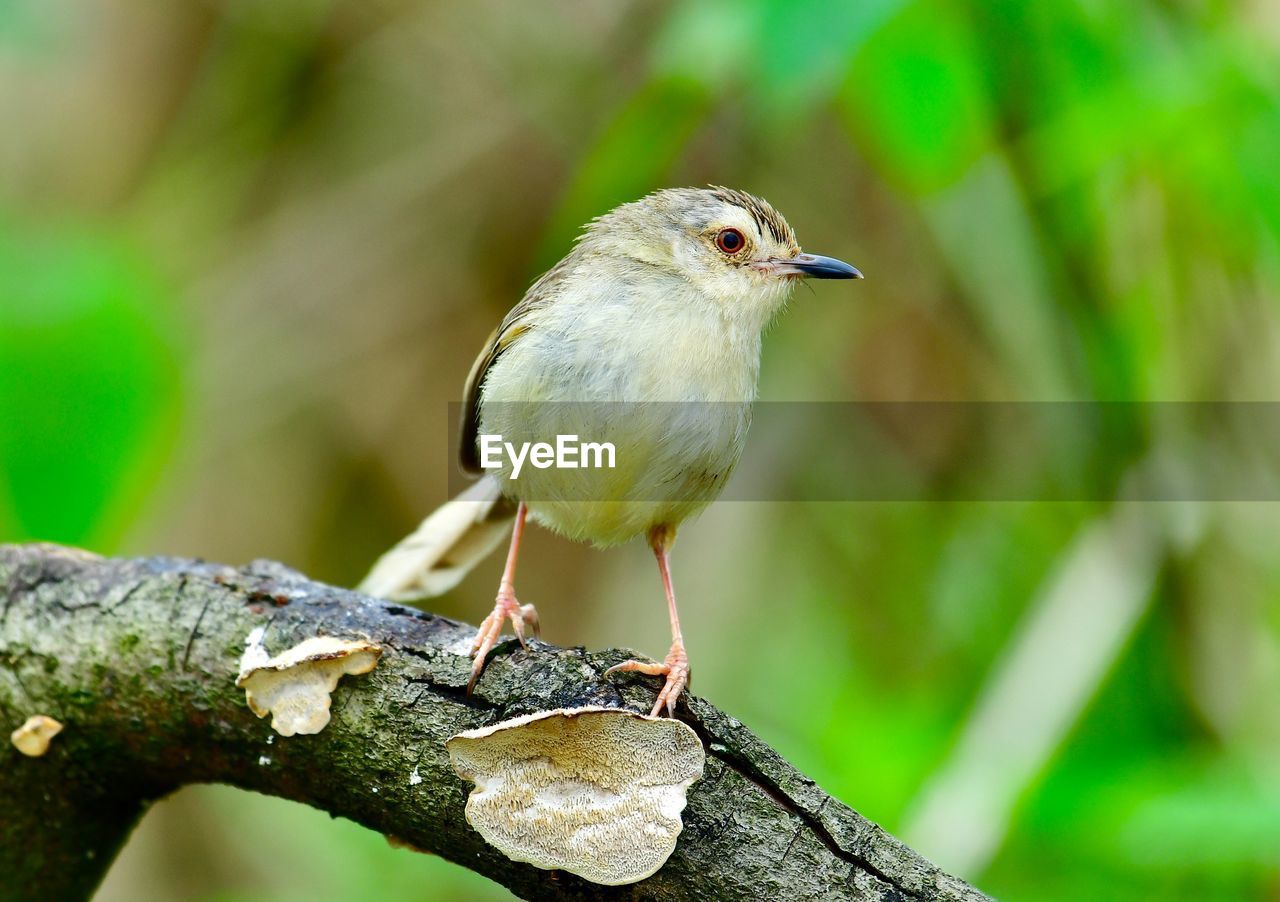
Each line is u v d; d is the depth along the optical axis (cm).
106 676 694
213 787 1240
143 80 1423
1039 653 1083
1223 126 980
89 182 1403
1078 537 1184
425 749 621
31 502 1008
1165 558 1145
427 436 1479
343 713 636
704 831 581
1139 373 1142
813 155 1311
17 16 1107
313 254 1431
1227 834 921
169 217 1394
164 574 706
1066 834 997
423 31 1402
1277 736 1123
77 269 1048
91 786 731
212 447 1390
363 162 1441
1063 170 1062
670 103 1042
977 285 1193
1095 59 989
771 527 1336
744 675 1264
